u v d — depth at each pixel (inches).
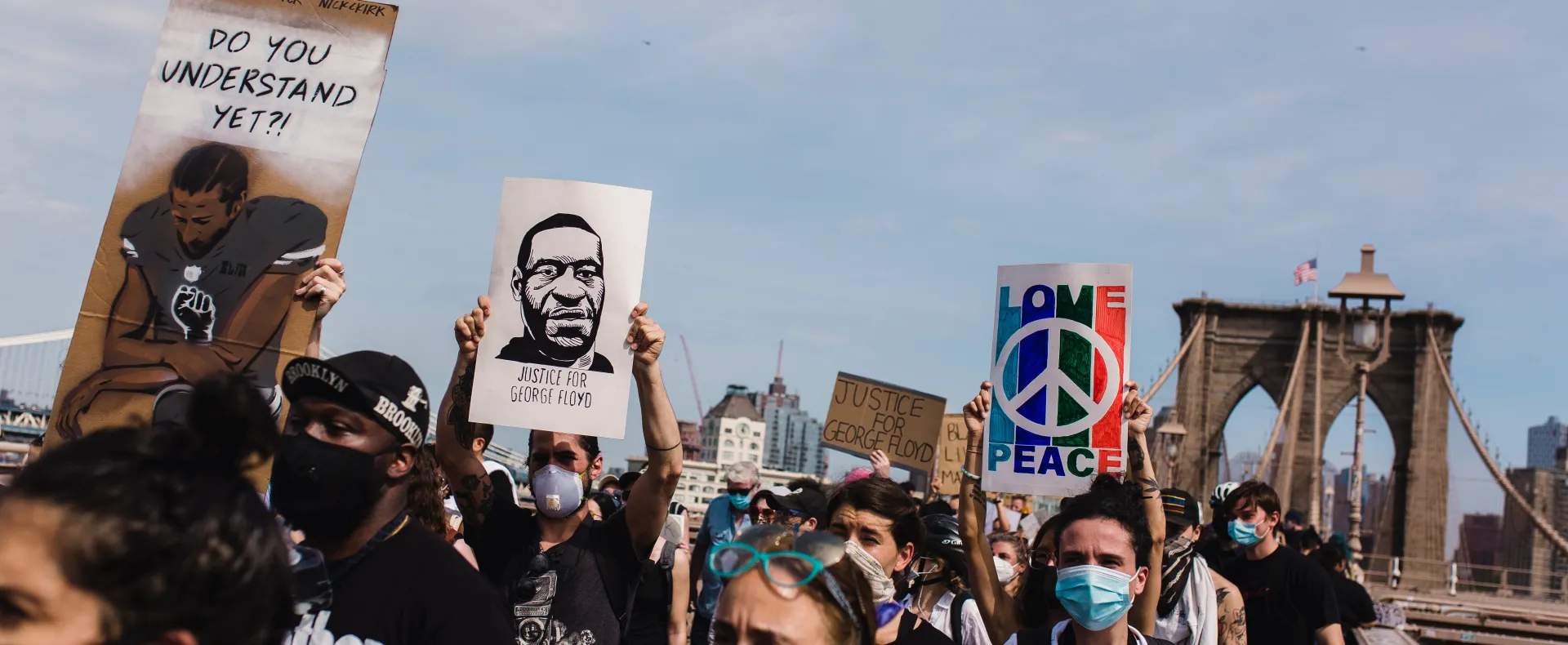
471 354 189.9
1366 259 2181.3
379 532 122.0
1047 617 228.5
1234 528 282.0
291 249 184.9
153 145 187.0
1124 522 172.2
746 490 383.6
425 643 118.3
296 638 115.3
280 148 187.6
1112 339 248.7
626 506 187.9
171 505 67.3
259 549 71.5
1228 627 240.2
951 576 229.1
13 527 66.0
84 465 67.1
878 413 518.6
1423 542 2471.7
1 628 66.3
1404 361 2573.8
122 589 65.6
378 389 120.3
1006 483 250.4
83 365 180.4
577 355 187.9
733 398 3762.3
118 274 183.3
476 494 186.4
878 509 202.4
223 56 190.1
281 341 181.0
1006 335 257.9
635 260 190.4
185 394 180.1
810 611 104.7
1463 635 917.8
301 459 118.0
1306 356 2600.9
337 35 190.9
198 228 185.0
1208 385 2623.0
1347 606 364.5
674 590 279.1
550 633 176.9
